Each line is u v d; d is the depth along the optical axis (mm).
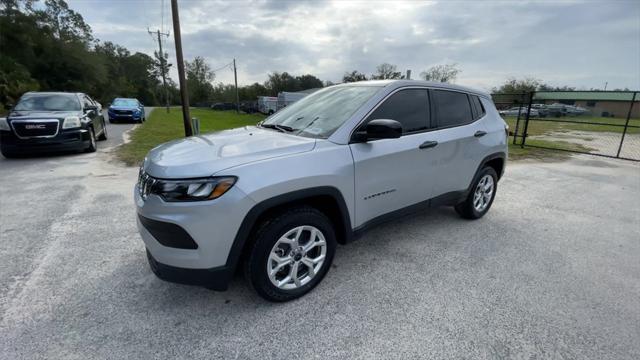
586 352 2023
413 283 2730
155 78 81125
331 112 2910
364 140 2658
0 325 2148
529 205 4906
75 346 1995
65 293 2500
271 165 2182
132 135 11672
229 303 2428
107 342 2033
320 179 2352
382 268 2959
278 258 2340
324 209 2682
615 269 3045
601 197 5410
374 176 2734
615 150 10992
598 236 3799
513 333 2172
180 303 2416
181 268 2096
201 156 2195
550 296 2592
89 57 51781
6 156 7465
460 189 3715
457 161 3541
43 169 6355
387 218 2992
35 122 7039
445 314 2350
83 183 5398
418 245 3434
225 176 2023
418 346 2045
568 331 2203
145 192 2193
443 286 2697
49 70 47500
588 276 2908
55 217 3941
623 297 2604
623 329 2234
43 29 47938
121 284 2631
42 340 2035
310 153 2377
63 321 2203
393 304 2453
